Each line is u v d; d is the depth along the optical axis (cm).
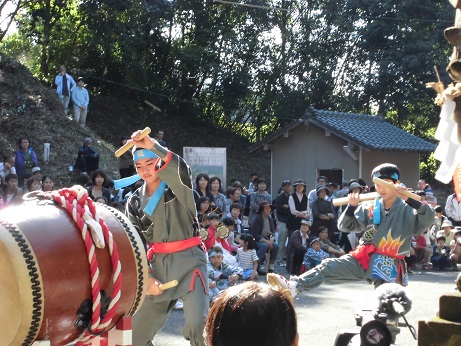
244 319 171
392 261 567
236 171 2944
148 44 2900
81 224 258
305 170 2241
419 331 381
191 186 457
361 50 3039
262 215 1208
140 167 465
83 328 261
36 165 1542
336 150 2170
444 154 396
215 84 3095
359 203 590
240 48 3058
